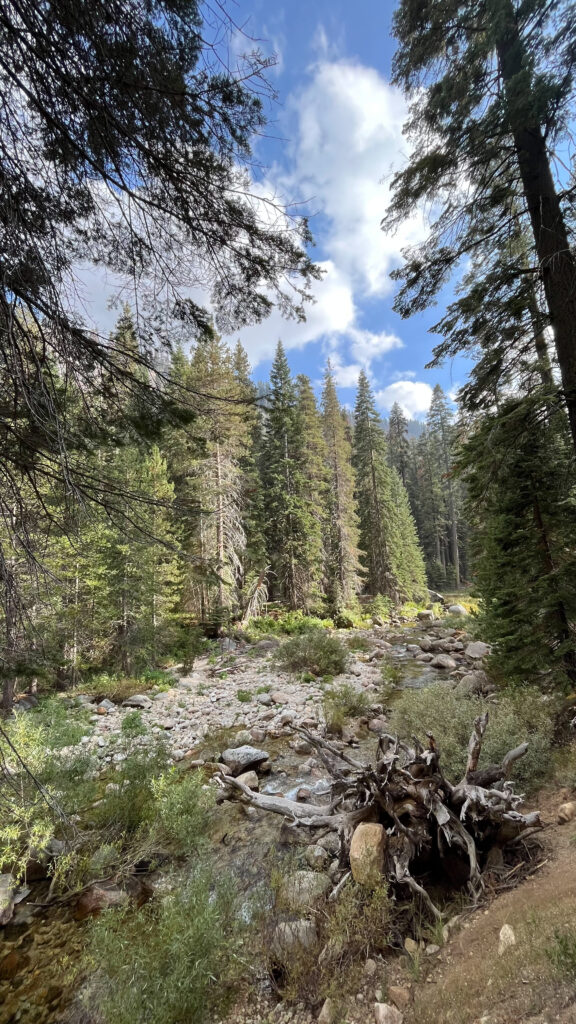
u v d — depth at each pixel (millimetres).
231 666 14211
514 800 3482
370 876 3213
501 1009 1840
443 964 2578
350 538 26031
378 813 3895
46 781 4570
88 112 1851
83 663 12273
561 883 2721
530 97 4012
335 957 2775
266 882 3789
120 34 1726
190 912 3062
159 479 12477
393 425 46062
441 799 3705
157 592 13734
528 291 5273
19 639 2824
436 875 3643
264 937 2984
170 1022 2469
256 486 21469
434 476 40594
